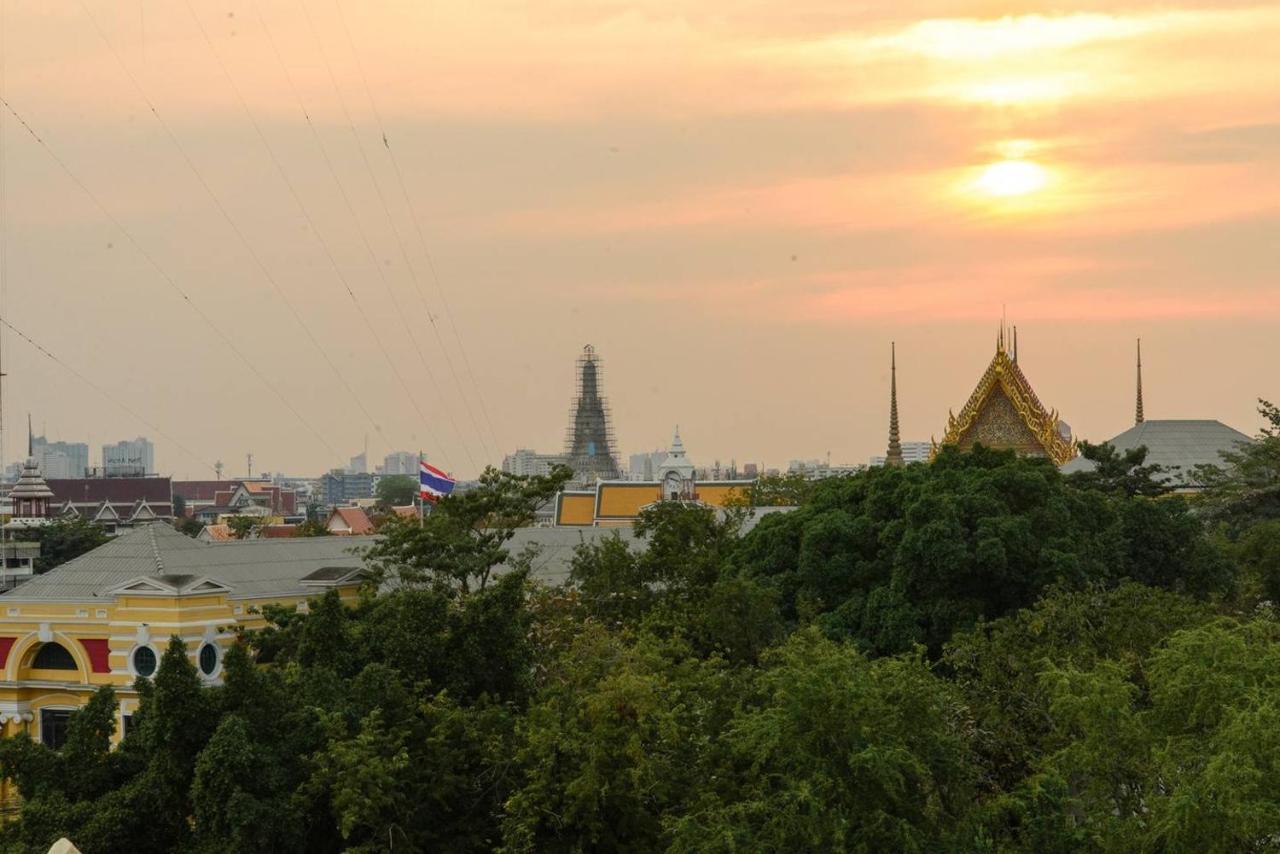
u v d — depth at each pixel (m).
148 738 52.12
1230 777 43.41
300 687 55.78
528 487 87.25
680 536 92.19
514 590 62.47
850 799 45.38
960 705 56.78
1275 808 43.22
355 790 49.47
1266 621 60.22
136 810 50.88
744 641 75.50
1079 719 49.31
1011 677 63.72
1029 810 49.78
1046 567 80.25
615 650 67.31
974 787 53.06
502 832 53.41
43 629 74.06
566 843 53.53
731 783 51.34
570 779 53.03
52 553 151.75
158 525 79.50
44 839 50.47
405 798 51.94
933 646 80.06
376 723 53.09
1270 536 101.38
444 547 78.00
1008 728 58.47
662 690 54.62
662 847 52.34
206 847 49.53
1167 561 90.50
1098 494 93.00
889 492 88.75
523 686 62.34
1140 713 49.97
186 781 51.47
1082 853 48.12
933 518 81.75
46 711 74.81
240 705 52.53
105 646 73.69
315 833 52.62
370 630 60.62
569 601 85.06
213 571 77.62
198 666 72.06
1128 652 63.38
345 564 85.44
